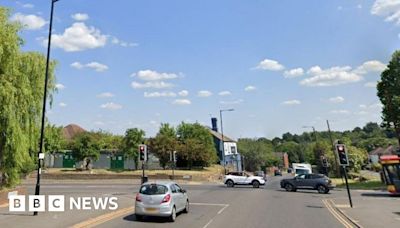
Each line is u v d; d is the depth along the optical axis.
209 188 37.62
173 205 15.82
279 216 17.66
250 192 32.75
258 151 102.19
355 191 37.34
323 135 141.88
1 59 20.06
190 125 69.06
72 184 39.53
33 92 22.72
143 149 28.28
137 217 16.23
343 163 22.67
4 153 20.33
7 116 19.72
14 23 22.47
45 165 59.78
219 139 87.44
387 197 30.09
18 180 22.28
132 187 34.97
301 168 57.84
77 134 61.19
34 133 22.56
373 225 15.05
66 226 13.67
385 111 42.31
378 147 133.25
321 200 26.72
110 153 62.84
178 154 59.12
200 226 14.42
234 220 16.11
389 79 41.91
